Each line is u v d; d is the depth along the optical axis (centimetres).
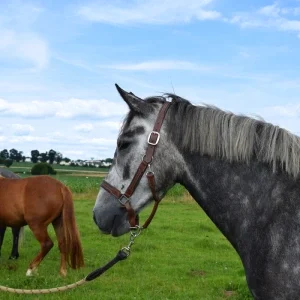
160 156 313
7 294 716
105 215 323
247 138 304
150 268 916
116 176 323
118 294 736
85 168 6081
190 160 314
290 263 275
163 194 321
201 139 310
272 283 278
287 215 284
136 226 321
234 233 304
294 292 273
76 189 2556
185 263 970
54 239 1235
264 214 292
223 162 309
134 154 315
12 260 991
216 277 848
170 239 1234
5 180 904
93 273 360
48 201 857
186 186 322
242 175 304
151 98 330
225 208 307
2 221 891
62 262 859
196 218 1628
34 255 1045
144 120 317
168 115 317
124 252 340
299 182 291
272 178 297
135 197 318
